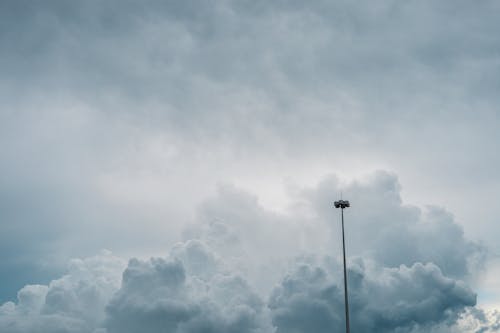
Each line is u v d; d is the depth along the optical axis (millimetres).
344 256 55312
